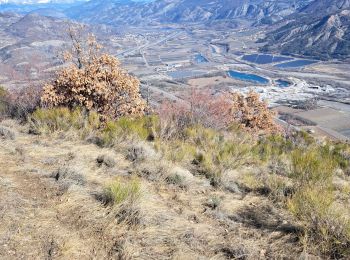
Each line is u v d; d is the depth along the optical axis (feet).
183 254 13.58
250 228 16.39
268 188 21.89
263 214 18.25
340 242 14.38
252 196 21.01
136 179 18.80
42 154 24.20
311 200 16.93
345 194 22.70
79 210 16.14
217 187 21.75
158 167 23.06
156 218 16.22
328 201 16.93
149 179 21.48
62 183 18.65
